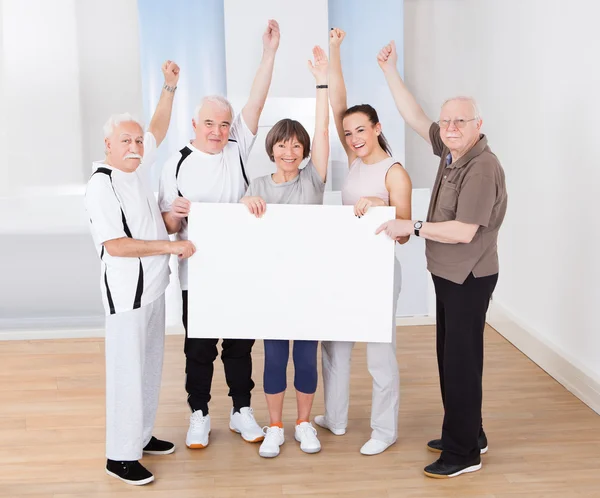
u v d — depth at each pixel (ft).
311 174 9.99
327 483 9.46
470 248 9.06
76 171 16.25
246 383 10.71
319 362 14.16
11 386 12.81
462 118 8.72
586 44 11.54
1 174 16.02
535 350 13.65
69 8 15.79
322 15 14.57
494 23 15.02
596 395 11.49
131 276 9.11
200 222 9.53
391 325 9.71
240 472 9.77
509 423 11.14
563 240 12.66
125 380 9.28
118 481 9.59
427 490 9.27
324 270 9.62
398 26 14.93
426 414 11.46
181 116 14.89
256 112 10.43
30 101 15.94
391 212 9.44
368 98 15.11
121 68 16.10
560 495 9.11
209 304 9.71
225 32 14.47
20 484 9.53
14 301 15.97
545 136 13.16
